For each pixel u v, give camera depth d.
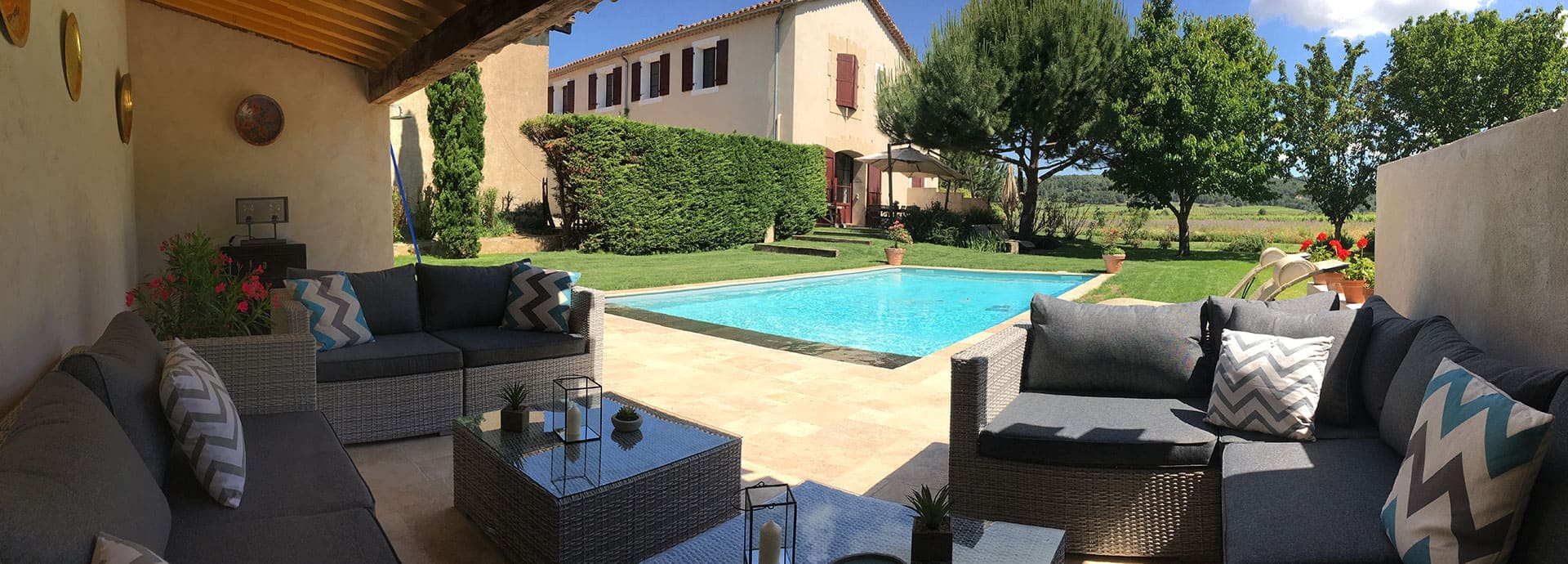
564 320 4.55
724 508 2.84
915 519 1.89
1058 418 2.92
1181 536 2.68
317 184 7.48
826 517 2.19
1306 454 2.53
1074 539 2.73
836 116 19.56
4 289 2.63
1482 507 1.69
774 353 6.07
